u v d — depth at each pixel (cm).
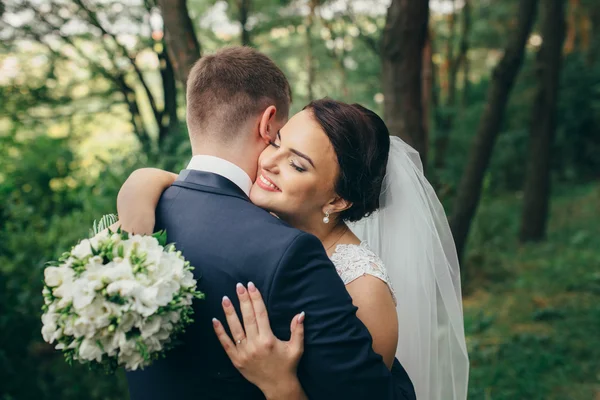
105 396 412
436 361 197
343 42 944
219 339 133
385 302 157
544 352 470
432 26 1006
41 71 684
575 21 1572
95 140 805
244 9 756
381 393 135
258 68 155
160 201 150
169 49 299
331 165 159
